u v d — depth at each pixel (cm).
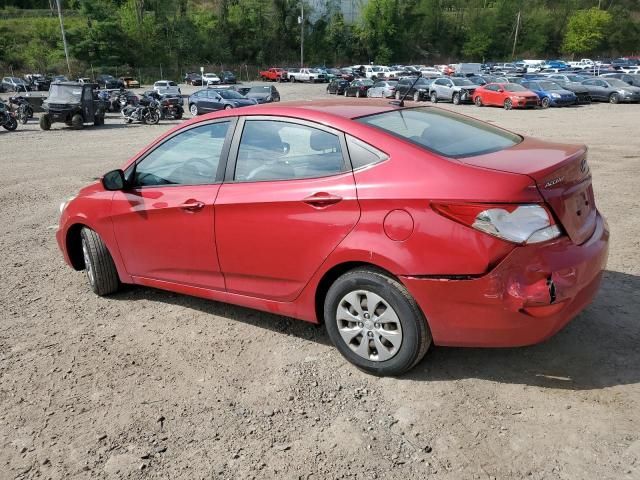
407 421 305
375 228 322
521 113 2725
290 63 8912
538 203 296
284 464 278
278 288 376
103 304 484
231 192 384
